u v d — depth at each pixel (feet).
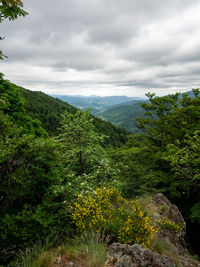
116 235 13.06
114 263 9.59
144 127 61.46
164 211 21.11
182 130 37.93
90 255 9.91
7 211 14.14
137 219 14.03
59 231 13.14
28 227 12.76
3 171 14.05
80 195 15.25
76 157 27.04
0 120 16.93
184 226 21.07
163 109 56.75
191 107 39.78
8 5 12.88
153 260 10.62
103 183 21.74
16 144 14.62
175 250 15.34
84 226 12.62
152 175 34.17
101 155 27.84
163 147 41.96
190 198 39.06
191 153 28.14
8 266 10.11
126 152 46.24
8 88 46.68
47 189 15.34
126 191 29.66
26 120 47.29
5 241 11.77
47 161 15.60
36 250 10.74
